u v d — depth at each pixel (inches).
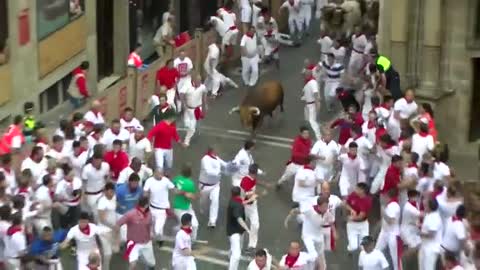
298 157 2501.2
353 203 2170.3
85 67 2888.8
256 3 3553.2
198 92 2807.6
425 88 2822.3
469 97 2817.4
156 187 2175.2
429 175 2240.4
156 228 2186.3
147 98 3036.4
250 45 3267.7
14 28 2719.0
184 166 2250.2
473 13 2763.3
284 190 2620.6
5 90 2701.8
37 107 2869.1
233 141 2923.2
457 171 2728.8
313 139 2935.5
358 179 2423.7
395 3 2802.7
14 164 2300.7
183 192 2207.2
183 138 2918.3
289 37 3831.2
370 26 3513.8
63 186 2154.3
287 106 3198.8
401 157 2257.6
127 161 2277.3
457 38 2787.9
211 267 2217.0
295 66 3599.9
